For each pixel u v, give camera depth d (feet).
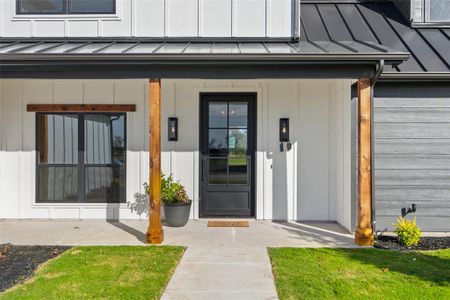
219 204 22.89
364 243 16.62
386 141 19.63
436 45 21.15
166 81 22.30
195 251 15.83
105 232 19.24
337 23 24.00
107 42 21.39
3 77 16.78
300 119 22.24
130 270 13.33
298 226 20.77
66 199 22.76
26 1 22.54
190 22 22.15
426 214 19.53
